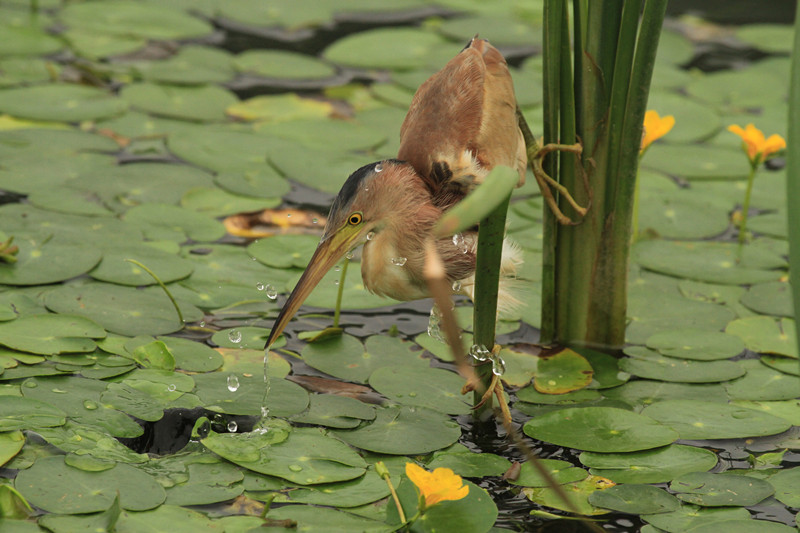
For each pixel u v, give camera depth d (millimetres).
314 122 12789
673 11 17609
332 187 10969
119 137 12000
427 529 6191
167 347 8133
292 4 16969
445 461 7059
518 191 11766
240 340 8484
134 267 9281
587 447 7266
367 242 8062
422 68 14633
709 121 13594
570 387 8219
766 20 17422
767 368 8539
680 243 10680
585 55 8273
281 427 7277
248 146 12000
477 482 6895
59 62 13953
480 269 7082
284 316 7699
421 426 7480
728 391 8172
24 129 11906
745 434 7496
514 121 8438
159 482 6492
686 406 7914
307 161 11570
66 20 15484
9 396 7191
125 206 10406
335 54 15039
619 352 8883
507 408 7461
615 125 8328
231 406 7469
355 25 16516
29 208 10102
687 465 7086
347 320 9117
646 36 7918
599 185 8547
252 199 10836
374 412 7641
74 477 6391
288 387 7820
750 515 6539
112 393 7465
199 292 9125
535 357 8680
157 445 7363
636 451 7281
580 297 8875
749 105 14273
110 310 8633
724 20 17422
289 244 10062
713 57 15969
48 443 6762
